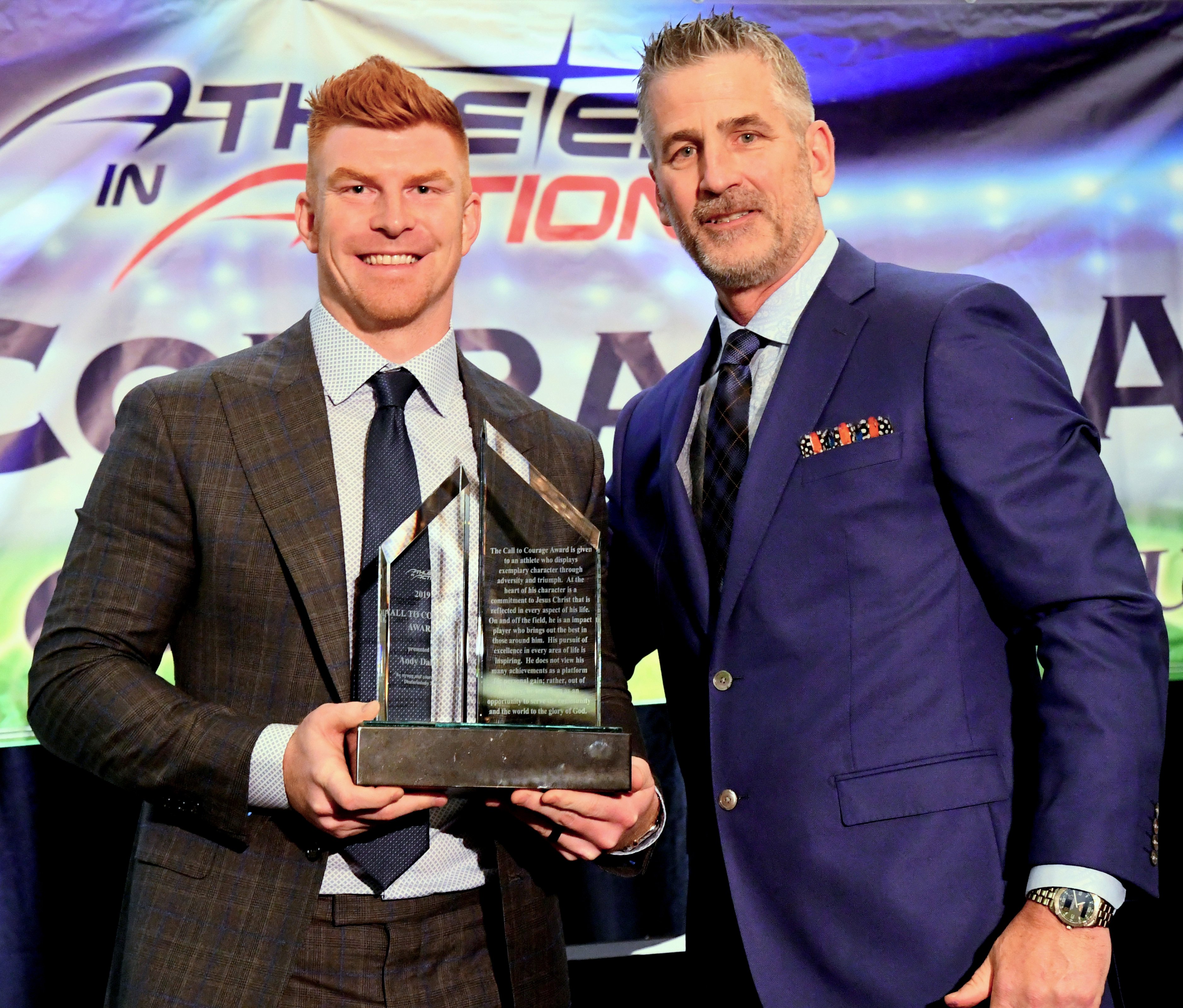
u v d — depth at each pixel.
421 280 1.53
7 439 2.17
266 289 2.26
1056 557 1.41
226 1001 1.34
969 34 2.38
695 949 1.66
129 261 2.23
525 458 1.56
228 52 2.26
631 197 2.34
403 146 1.52
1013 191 2.38
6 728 2.15
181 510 1.47
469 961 1.48
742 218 1.63
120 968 1.41
